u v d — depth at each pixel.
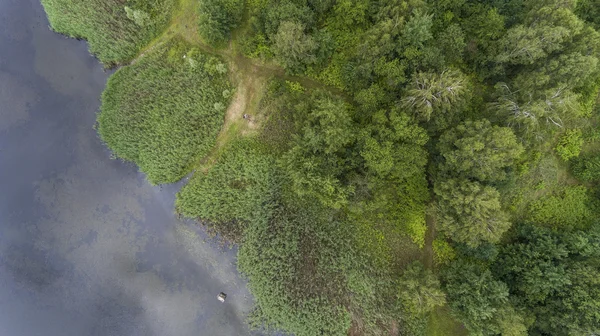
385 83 45.38
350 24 47.94
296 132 48.22
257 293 48.09
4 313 48.75
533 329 42.53
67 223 49.88
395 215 48.38
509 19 46.31
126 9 47.44
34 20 51.28
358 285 47.47
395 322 46.88
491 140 38.72
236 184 49.66
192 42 49.75
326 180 43.47
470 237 41.69
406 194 48.31
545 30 39.03
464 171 41.47
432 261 48.00
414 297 43.19
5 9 51.16
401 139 43.16
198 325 48.88
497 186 42.38
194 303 49.12
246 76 49.78
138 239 49.91
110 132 50.09
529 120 39.34
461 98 41.81
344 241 48.41
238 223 49.25
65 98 51.12
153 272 49.56
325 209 48.94
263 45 48.12
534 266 42.78
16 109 50.72
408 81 43.28
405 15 42.38
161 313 49.03
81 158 50.66
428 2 46.47
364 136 43.22
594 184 48.34
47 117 50.94
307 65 49.00
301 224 48.84
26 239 49.50
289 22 43.22
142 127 49.78
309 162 43.75
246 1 48.94
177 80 49.19
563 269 40.81
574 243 42.75
